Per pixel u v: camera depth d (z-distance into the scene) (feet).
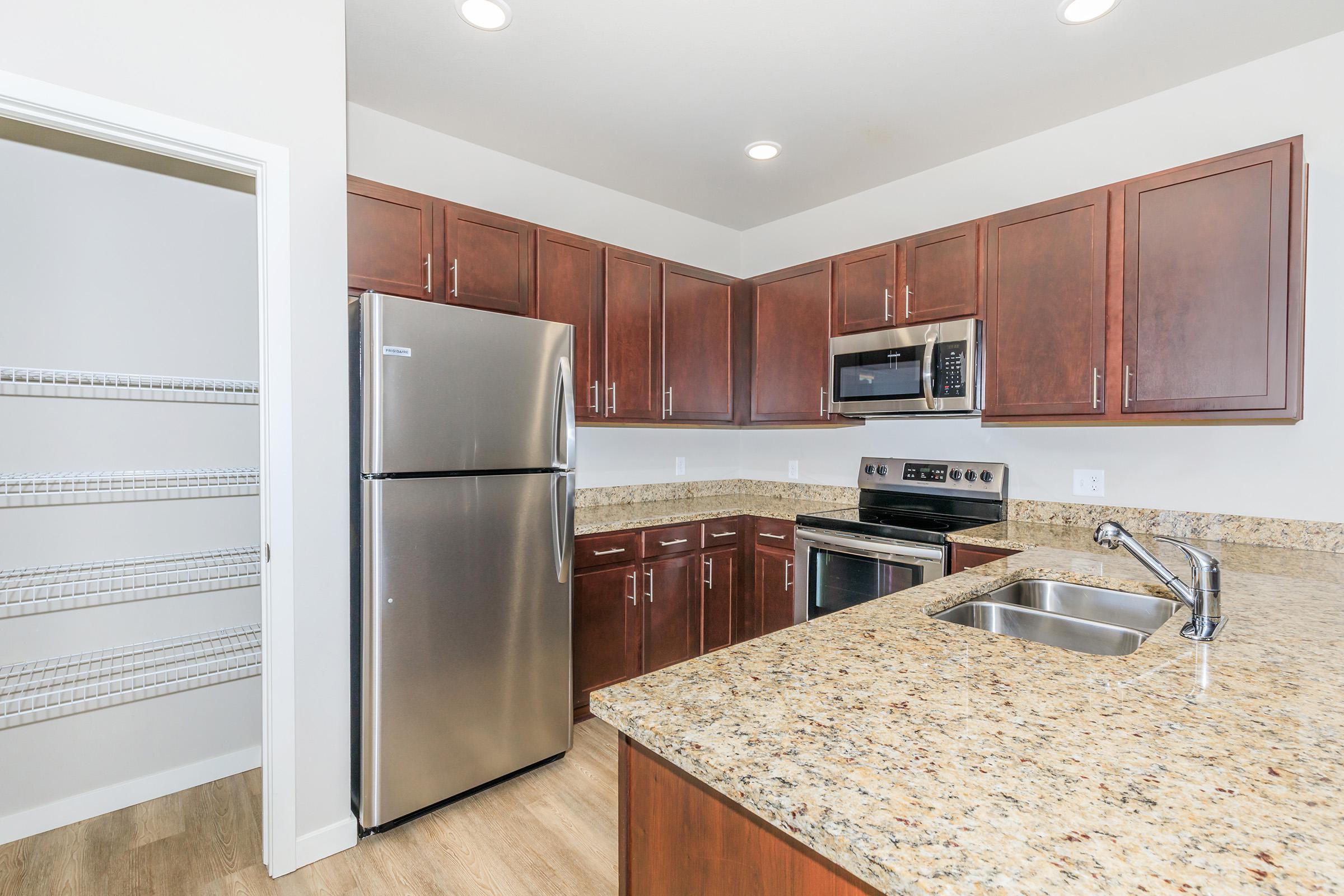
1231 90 7.34
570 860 5.91
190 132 5.15
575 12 6.40
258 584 7.16
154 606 6.98
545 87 7.79
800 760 2.35
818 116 8.48
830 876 2.20
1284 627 3.91
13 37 4.46
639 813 3.02
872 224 11.03
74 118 4.69
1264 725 2.59
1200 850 1.81
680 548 9.95
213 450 7.30
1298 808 2.00
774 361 11.25
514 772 7.17
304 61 5.78
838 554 9.33
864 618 4.18
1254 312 6.38
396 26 6.61
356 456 6.31
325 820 5.96
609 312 9.65
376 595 6.02
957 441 9.95
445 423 6.46
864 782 2.19
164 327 6.97
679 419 10.64
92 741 6.57
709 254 12.73
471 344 6.66
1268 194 6.29
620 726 2.76
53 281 6.35
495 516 6.89
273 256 5.61
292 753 5.74
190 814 6.63
